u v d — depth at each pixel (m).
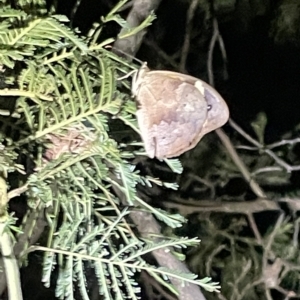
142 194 0.59
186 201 0.69
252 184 0.70
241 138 0.85
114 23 0.45
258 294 0.78
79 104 0.27
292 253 0.72
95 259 0.28
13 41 0.25
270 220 0.84
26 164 0.32
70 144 0.28
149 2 0.42
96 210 0.30
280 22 0.92
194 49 0.91
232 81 0.95
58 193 0.28
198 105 0.28
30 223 0.30
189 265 0.79
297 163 0.79
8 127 0.30
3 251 0.27
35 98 0.27
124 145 0.29
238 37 0.95
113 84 0.26
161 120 0.28
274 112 0.95
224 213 0.80
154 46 0.76
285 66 0.95
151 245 0.29
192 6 0.72
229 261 0.78
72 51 0.27
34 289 0.65
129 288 0.28
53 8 0.27
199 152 0.80
